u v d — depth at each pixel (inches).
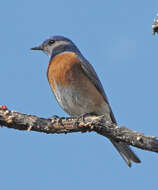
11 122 358.9
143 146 345.4
